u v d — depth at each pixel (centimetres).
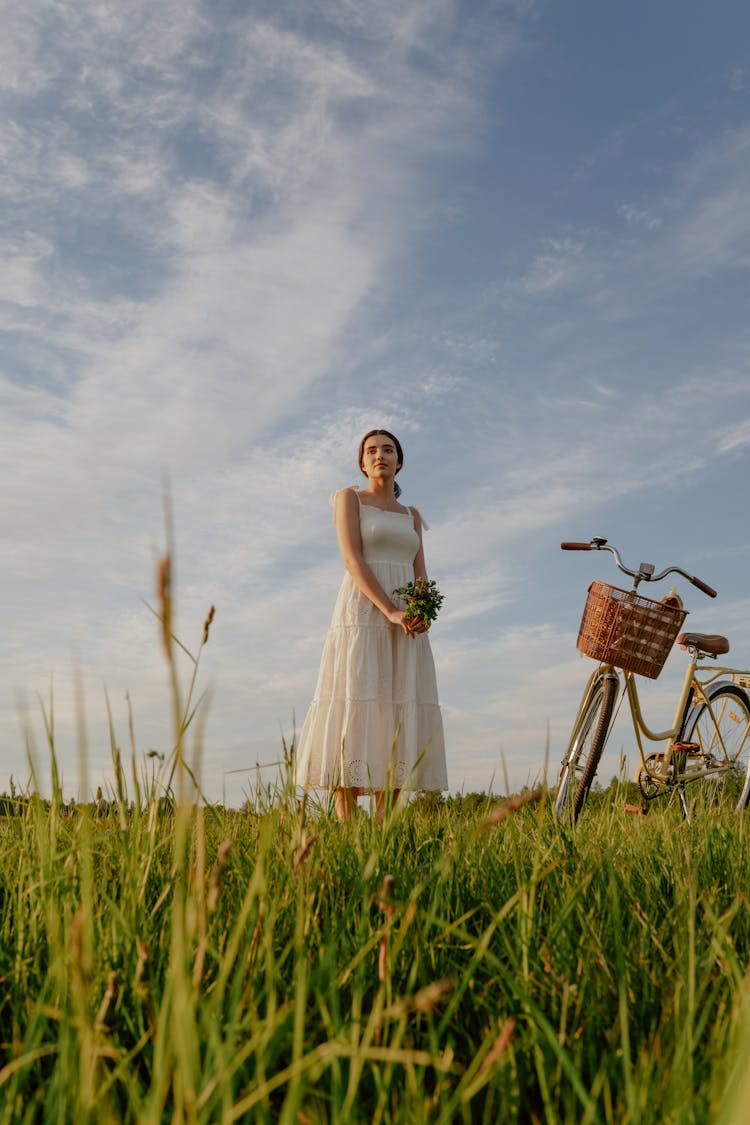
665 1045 114
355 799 483
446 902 172
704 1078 104
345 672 497
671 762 540
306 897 154
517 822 251
